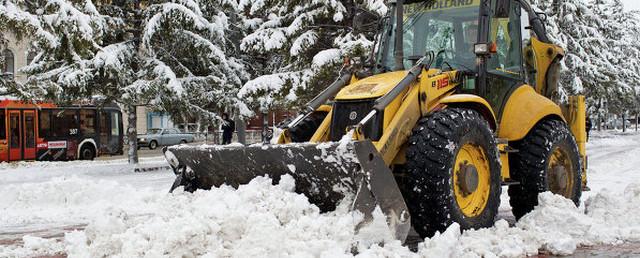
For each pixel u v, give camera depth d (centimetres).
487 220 564
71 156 2508
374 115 528
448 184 520
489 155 571
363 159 468
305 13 1512
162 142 3694
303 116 595
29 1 1403
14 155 2311
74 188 966
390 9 689
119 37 1830
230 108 1959
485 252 494
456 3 642
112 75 1675
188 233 427
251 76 2161
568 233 564
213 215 448
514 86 666
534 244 534
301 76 1543
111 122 2689
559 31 2566
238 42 2142
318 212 479
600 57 2945
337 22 1548
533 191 645
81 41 1377
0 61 1627
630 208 630
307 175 509
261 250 423
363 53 1364
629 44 4094
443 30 645
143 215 530
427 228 529
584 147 775
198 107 1905
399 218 484
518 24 690
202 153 572
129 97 1688
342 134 559
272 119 2953
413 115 544
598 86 2888
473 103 582
